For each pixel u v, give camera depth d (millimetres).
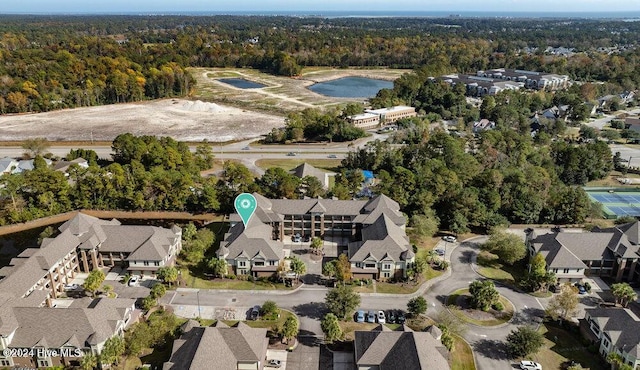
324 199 124562
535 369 76938
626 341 77125
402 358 70188
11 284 86000
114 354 74188
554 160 177000
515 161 166500
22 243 121500
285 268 105750
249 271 104062
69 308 78312
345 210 121375
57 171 140750
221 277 103625
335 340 83688
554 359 80562
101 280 94562
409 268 102562
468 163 157000
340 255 106062
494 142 184125
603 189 165250
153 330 79562
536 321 90625
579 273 102312
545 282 98375
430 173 142125
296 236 121312
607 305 95000
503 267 110625
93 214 139125
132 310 87188
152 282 100750
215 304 94125
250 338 75500
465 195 127375
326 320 82438
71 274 102062
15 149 197000
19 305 81375
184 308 92500
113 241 106250
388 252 102375
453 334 86000
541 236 110938
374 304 95062
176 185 140375
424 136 194375
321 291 99750
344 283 101250
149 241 103562
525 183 139875
